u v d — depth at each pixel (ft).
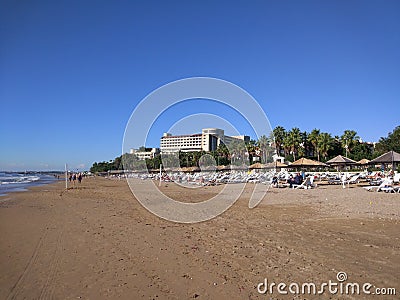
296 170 158.51
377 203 47.91
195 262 21.02
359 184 93.50
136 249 24.84
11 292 16.81
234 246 24.97
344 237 26.66
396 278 17.11
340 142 217.97
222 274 18.57
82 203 65.36
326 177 113.50
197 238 28.30
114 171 341.41
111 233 31.50
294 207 47.32
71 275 19.17
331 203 50.49
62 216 45.50
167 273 19.04
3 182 208.74
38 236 31.04
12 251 25.26
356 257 20.88
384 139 182.91
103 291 16.56
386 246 23.39
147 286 17.07
